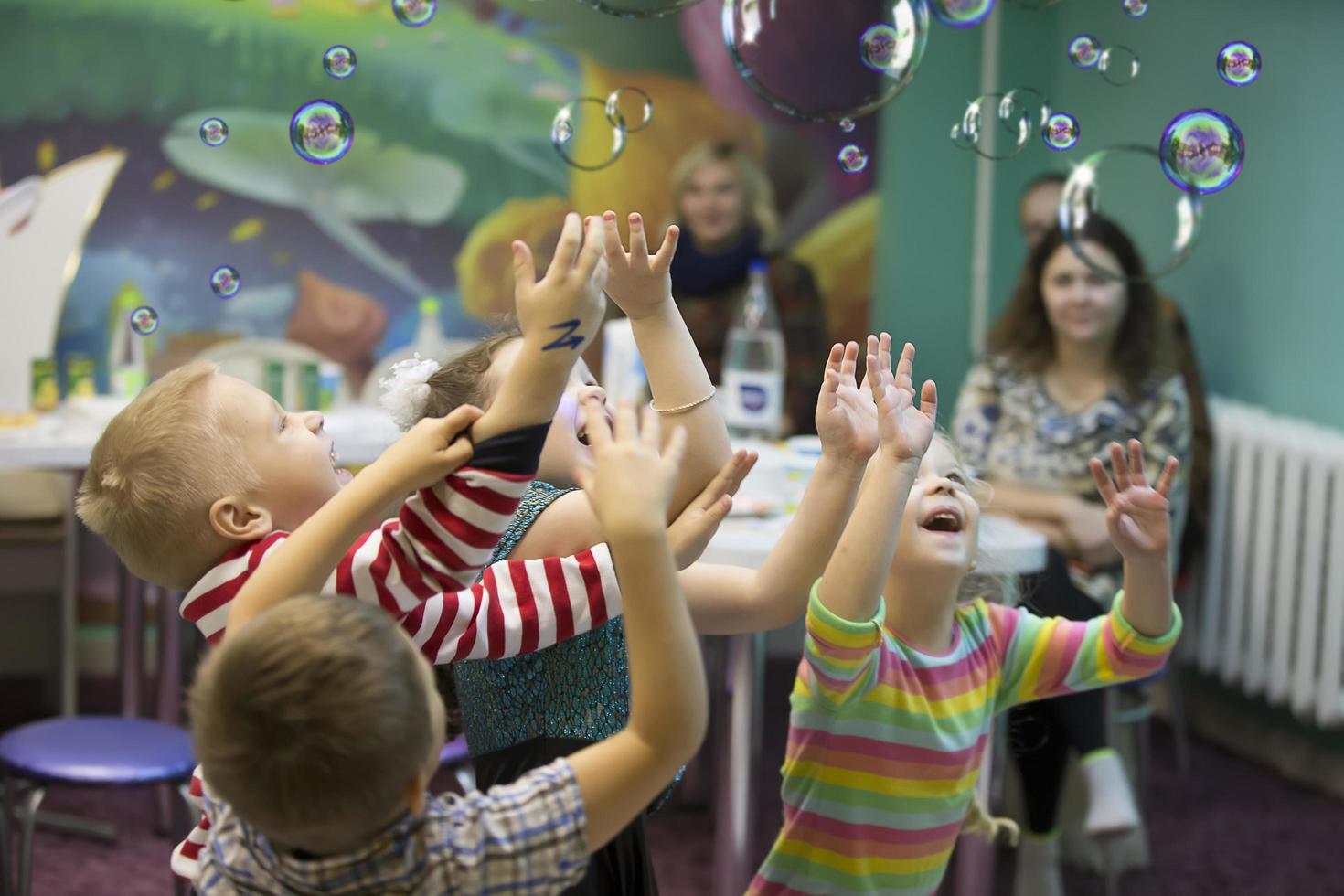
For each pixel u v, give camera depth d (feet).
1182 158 4.61
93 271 10.90
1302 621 9.46
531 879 2.65
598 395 3.80
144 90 10.86
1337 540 9.27
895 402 3.76
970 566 4.50
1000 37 12.35
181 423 3.17
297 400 10.34
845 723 4.32
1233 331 10.75
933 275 12.45
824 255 12.15
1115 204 11.90
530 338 2.86
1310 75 9.91
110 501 3.18
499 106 11.49
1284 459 9.67
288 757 2.47
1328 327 9.81
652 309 3.55
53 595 10.88
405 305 11.53
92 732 6.75
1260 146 10.40
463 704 3.84
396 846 2.60
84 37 10.71
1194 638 10.52
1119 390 9.30
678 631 2.69
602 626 3.65
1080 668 4.62
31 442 8.69
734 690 6.50
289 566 2.84
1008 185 12.44
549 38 11.50
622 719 3.68
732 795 6.54
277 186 11.18
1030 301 9.71
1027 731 7.12
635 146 11.71
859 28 6.16
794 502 7.17
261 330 11.27
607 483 2.72
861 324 12.34
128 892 7.71
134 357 10.50
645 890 3.75
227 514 3.15
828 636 3.84
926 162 12.30
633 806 2.72
